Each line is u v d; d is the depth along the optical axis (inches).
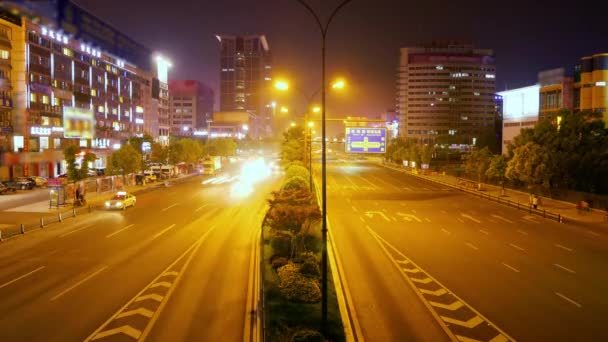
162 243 1192.2
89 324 660.1
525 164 2124.8
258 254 1077.1
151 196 2207.2
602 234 1402.6
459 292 837.8
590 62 3388.3
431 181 3186.5
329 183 2982.3
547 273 968.3
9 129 2231.8
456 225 1530.5
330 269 939.3
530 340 636.1
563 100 3523.6
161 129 4783.5
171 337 616.7
